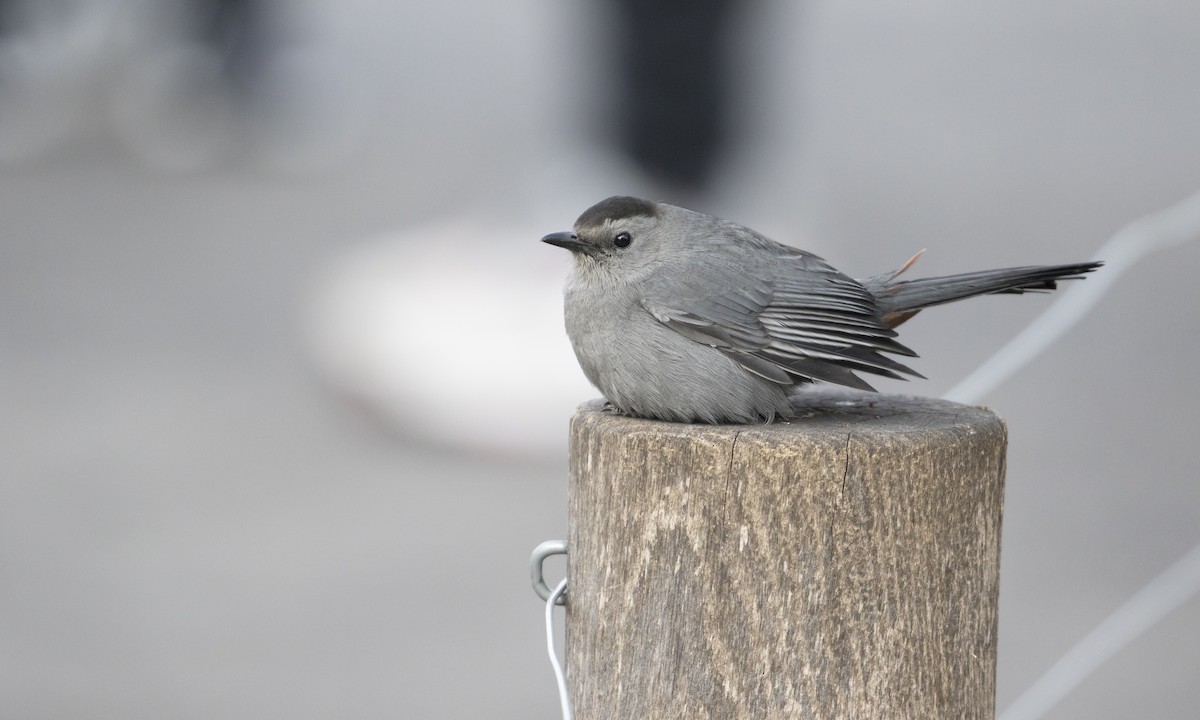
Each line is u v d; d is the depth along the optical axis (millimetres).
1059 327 6094
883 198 20812
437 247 14398
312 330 15344
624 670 4266
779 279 5504
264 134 24797
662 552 4184
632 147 15609
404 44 35531
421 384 12961
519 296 13281
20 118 24625
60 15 23703
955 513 4219
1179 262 18562
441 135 26672
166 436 13273
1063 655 9031
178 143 24906
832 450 4062
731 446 4098
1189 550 10500
